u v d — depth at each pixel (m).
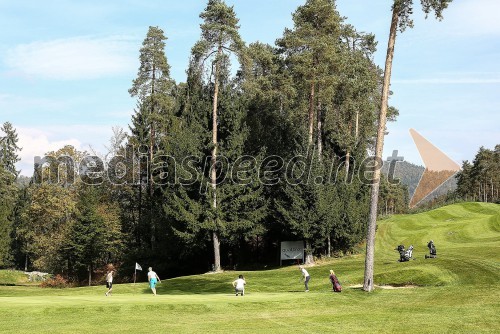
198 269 55.91
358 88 50.91
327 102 51.25
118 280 58.44
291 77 51.50
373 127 58.94
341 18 53.03
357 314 21.78
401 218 80.12
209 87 50.91
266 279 39.72
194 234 46.81
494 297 24.08
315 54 48.81
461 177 132.00
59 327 18.89
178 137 49.31
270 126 56.12
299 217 45.94
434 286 29.64
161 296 29.44
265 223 49.41
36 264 65.44
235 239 48.56
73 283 61.34
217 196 47.09
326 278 36.88
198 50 44.81
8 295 36.28
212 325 19.62
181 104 55.19
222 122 50.06
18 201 90.31
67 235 59.91
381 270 35.78
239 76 57.12
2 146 106.19
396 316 20.89
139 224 61.81
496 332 17.33
